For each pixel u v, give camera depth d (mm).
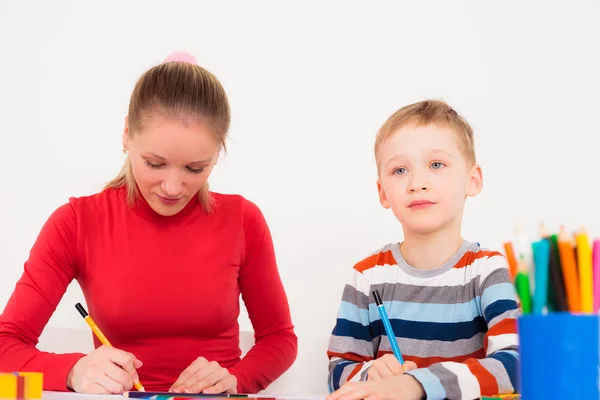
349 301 1303
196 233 1376
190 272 1349
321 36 1789
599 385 619
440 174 1229
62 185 1755
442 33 1780
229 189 1745
